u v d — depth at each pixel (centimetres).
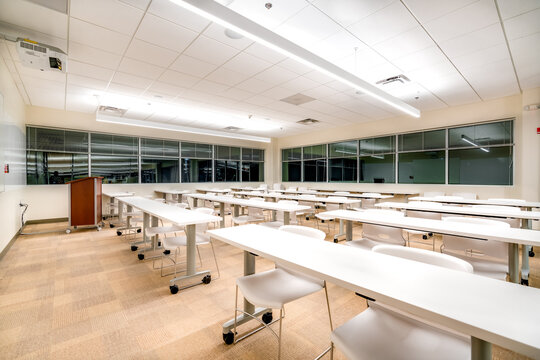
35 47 328
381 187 814
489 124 623
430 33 336
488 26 319
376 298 103
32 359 175
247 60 407
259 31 262
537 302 95
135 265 360
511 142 592
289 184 1141
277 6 285
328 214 320
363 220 278
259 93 561
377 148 833
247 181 1150
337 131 932
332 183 954
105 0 273
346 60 411
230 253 421
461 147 663
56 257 395
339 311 241
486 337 77
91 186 580
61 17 300
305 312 239
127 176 842
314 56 321
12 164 460
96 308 244
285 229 235
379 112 722
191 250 298
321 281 182
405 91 550
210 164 1044
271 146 1188
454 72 454
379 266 133
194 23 313
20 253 415
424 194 704
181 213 333
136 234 550
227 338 192
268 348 189
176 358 178
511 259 212
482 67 434
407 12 294
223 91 548
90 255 405
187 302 256
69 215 562
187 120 817
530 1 273
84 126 744
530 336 73
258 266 363
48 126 684
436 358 110
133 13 295
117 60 406
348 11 294
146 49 373
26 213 659
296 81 493
